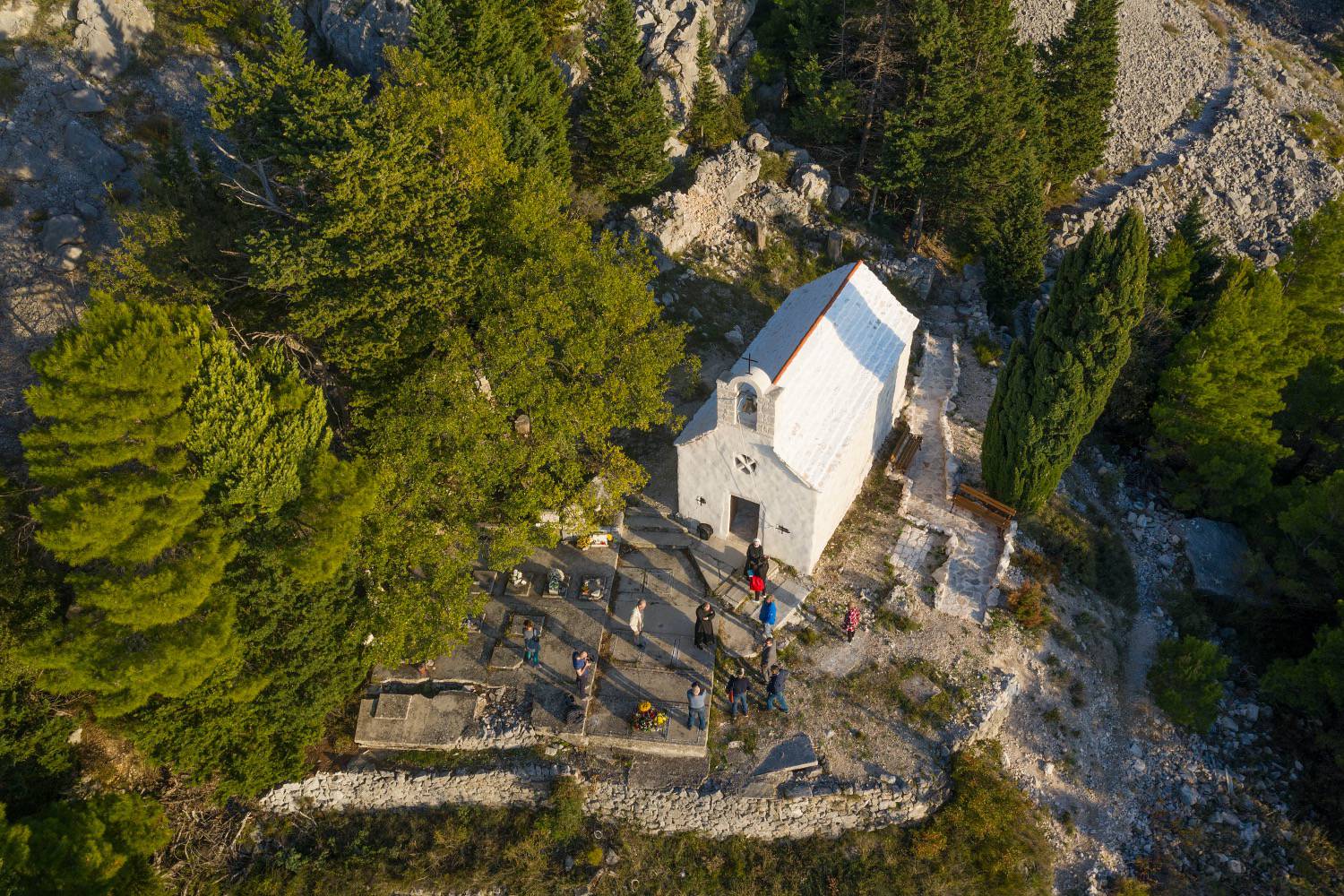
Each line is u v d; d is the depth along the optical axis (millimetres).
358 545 27000
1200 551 40469
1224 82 73250
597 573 32844
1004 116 47844
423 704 29297
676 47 50469
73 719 26500
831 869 27156
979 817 27641
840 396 33281
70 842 22031
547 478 30344
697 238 48281
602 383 31781
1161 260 47031
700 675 29938
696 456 31859
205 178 33281
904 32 48719
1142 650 36812
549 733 28484
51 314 36344
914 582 33906
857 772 28156
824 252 50219
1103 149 59500
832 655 31156
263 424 24266
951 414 42125
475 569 33188
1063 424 33125
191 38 44875
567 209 43750
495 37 40625
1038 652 32875
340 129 28469
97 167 40281
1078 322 31188
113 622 22156
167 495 22438
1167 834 31188
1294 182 64812
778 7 56219
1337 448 42906
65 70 41781
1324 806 32625
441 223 28641
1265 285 40969
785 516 31688
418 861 27406
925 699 30125
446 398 27734
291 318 28078
